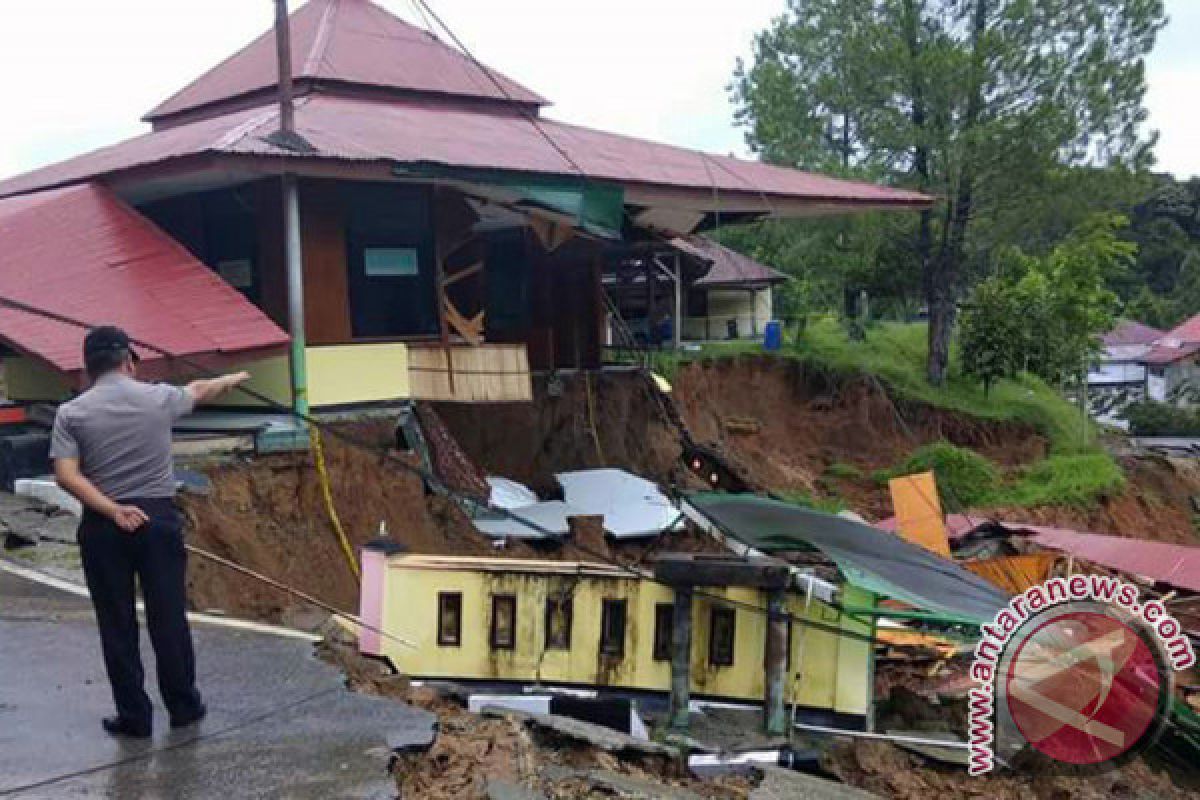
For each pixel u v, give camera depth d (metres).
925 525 21.17
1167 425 53.59
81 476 5.64
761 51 34.06
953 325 36.94
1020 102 29.97
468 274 17.39
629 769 7.33
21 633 8.42
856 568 10.66
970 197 31.39
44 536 11.05
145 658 7.88
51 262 13.09
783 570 9.54
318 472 13.85
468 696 9.41
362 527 14.15
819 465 31.09
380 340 15.87
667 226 21.75
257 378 14.78
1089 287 34.75
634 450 22.02
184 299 13.38
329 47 19.25
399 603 10.19
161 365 12.11
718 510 13.46
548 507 18.45
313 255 14.98
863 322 38.72
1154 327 80.88
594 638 10.12
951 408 32.88
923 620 9.84
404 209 16.31
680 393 28.86
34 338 11.59
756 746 9.16
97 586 5.96
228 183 15.44
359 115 17.14
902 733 10.62
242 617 10.75
